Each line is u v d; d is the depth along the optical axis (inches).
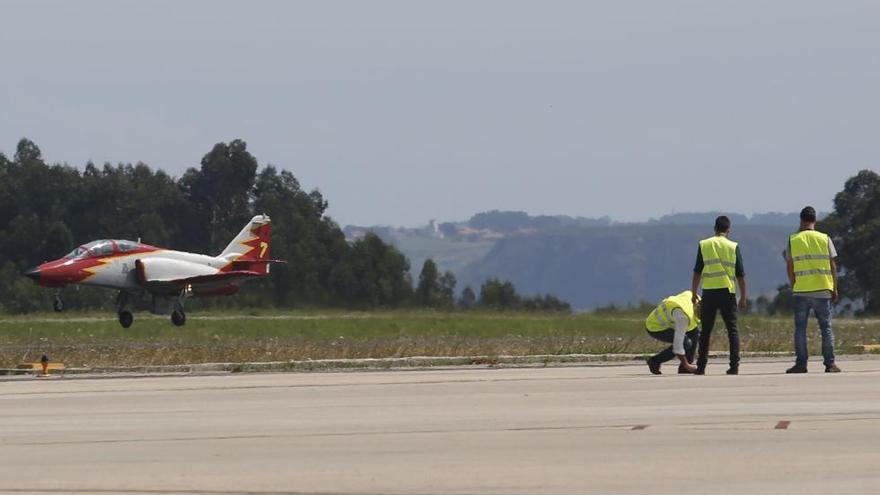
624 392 1553.9
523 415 1298.0
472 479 916.0
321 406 1419.8
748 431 1148.5
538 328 5221.5
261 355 2605.8
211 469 969.5
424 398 1498.5
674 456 1006.4
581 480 907.4
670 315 1978.3
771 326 4982.8
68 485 907.4
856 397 1473.9
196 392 1632.6
